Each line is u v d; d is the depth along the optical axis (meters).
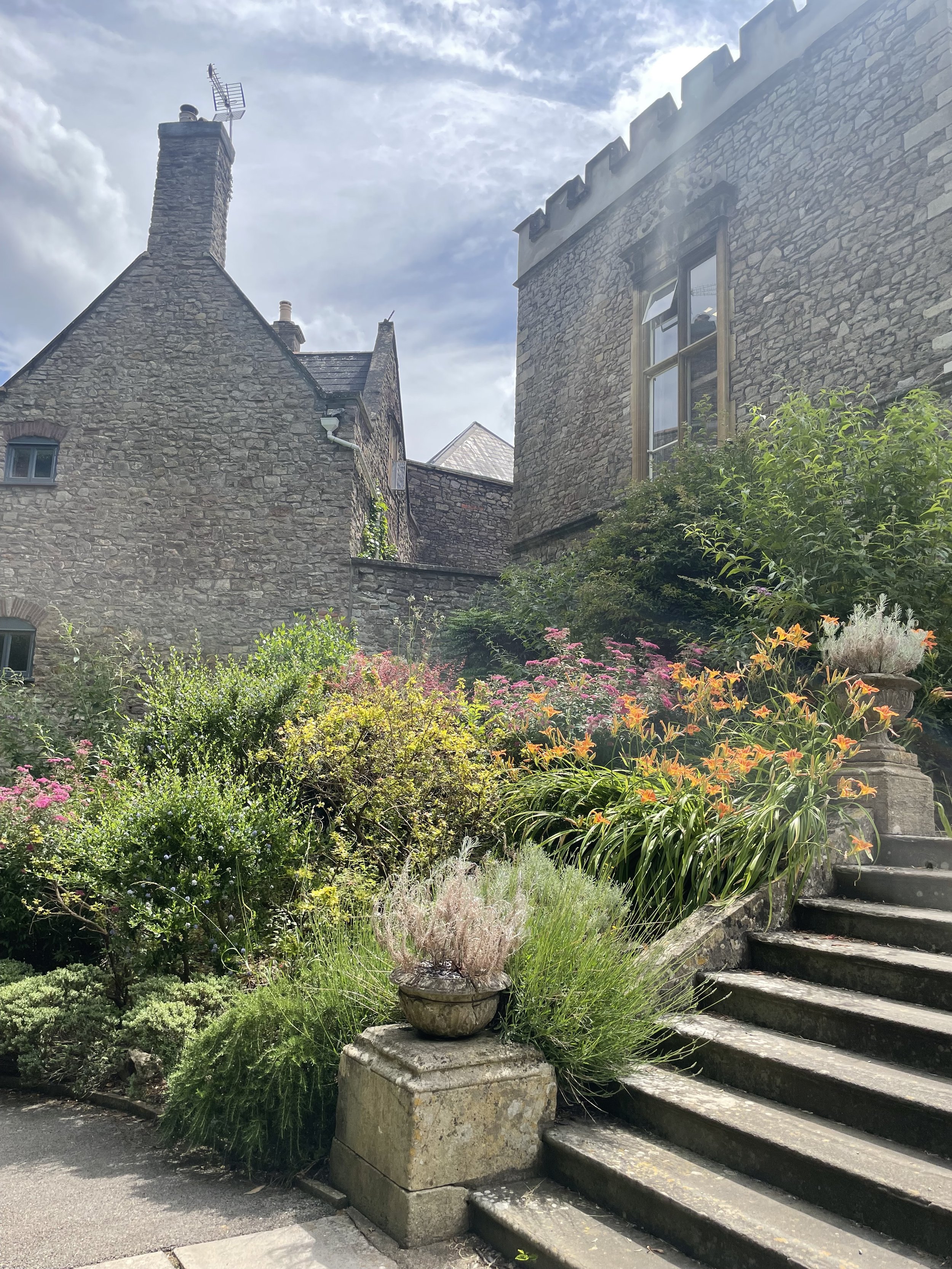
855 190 8.33
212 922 3.72
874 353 7.95
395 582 11.95
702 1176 2.10
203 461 12.22
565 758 4.96
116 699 10.28
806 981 2.90
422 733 4.45
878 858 3.58
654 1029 2.66
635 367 10.94
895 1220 1.79
